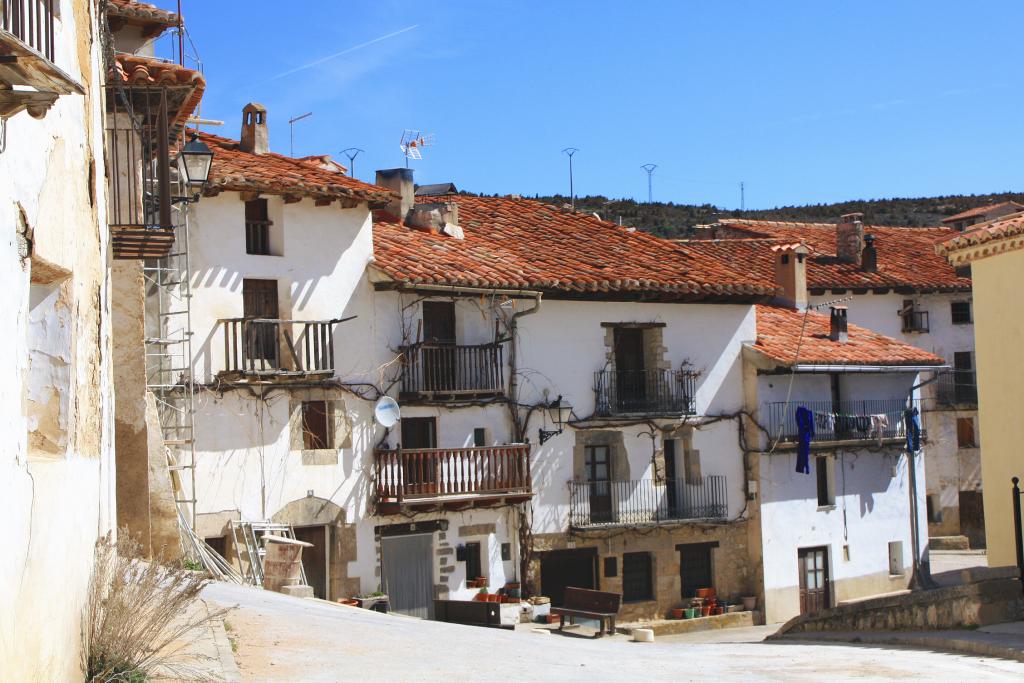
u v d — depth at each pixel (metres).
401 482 25.28
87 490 8.17
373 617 16.94
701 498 30.86
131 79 15.47
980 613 17.08
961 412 44.69
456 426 27.14
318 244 25.33
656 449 30.30
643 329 30.67
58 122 7.07
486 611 24.50
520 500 27.36
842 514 33.19
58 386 7.46
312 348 25.03
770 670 13.44
